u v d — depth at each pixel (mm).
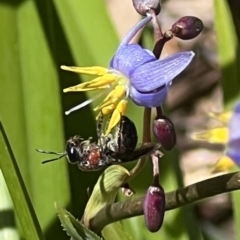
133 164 168
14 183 128
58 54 171
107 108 125
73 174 170
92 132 171
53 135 167
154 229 129
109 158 129
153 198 128
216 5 166
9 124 166
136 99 124
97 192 141
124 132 127
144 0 128
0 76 167
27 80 168
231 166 149
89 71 127
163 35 126
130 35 126
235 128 145
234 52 164
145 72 121
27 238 130
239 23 155
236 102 153
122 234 153
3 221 148
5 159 126
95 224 140
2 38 169
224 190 127
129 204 136
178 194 129
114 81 125
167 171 169
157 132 127
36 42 170
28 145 166
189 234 169
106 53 170
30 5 171
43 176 166
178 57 118
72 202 167
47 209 165
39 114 167
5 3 170
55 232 164
